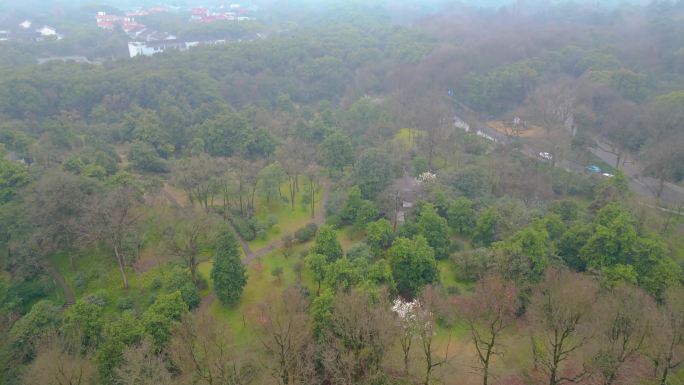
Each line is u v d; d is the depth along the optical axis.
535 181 109.00
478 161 118.62
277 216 103.06
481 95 172.62
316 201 110.38
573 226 82.31
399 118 151.38
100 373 53.56
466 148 129.75
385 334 53.81
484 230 86.69
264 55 198.25
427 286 67.62
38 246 80.88
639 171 120.69
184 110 151.25
